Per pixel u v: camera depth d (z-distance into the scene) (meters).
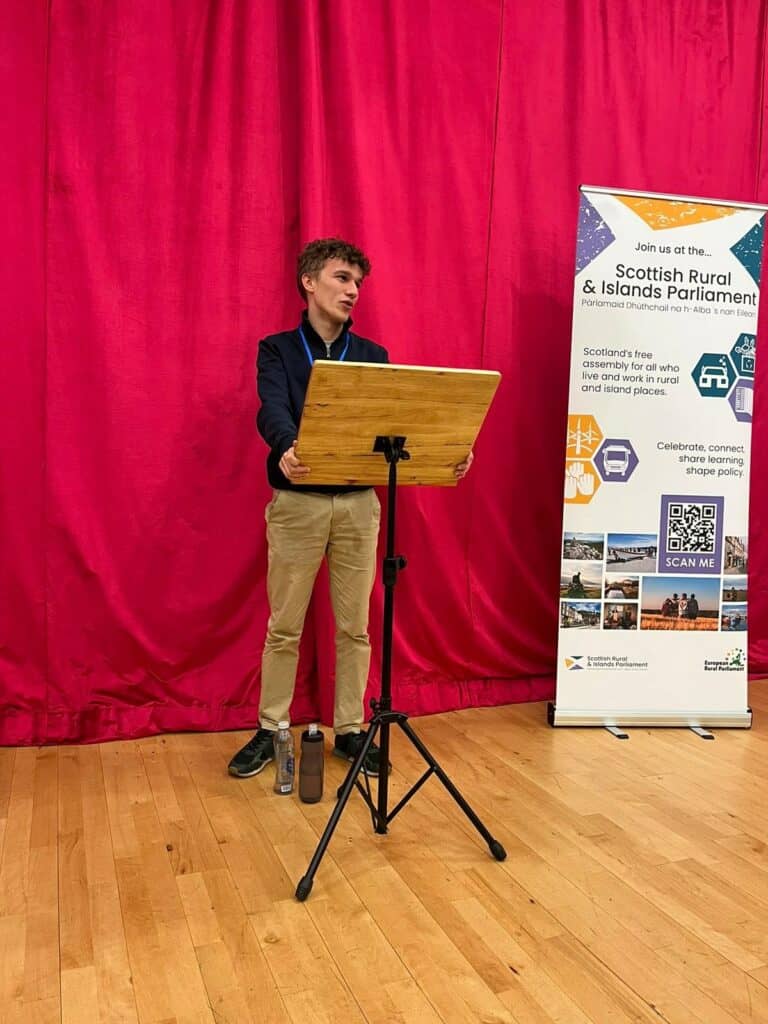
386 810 2.16
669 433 3.04
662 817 2.28
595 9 3.15
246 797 2.35
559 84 3.15
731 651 3.08
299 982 1.55
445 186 3.02
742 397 3.08
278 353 2.39
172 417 2.77
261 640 2.92
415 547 3.06
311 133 2.76
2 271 2.58
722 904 1.84
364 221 2.86
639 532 3.03
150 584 2.79
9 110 2.55
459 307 3.07
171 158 2.71
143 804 2.28
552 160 3.16
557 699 3.00
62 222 2.61
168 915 1.75
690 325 3.03
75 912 1.75
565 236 3.20
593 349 2.98
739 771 2.63
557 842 2.12
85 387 2.68
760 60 3.42
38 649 2.70
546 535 3.31
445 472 2.10
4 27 2.52
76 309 2.65
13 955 1.61
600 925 1.75
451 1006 1.50
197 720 2.83
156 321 2.73
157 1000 1.49
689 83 3.32
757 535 3.63
